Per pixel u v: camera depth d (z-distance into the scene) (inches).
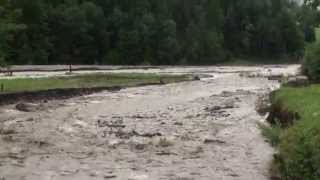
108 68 3107.8
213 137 808.3
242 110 1165.1
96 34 4281.5
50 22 4062.5
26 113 1112.2
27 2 3880.4
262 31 5472.4
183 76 2411.4
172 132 861.2
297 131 550.9
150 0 4776.1
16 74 2176.4
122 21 4424.2
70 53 4143.7
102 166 608.7
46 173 573.9
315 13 1594.5
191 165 614.5
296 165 485.4
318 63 1663.4
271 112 975.6
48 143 756.0
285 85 1627.7
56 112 1131.9
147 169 594.6
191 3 5123.0
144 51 4402.1
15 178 551.2
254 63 5032.0
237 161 633.6
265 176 558.3
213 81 2207.2
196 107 1238.9
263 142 757.9
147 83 1957.4
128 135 830.5
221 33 5246.1
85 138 800.9
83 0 4490.7
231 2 5580.7
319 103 818.2
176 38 4697.3
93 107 1233.4
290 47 5551.2
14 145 738.8
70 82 1795.0
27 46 3789.4
